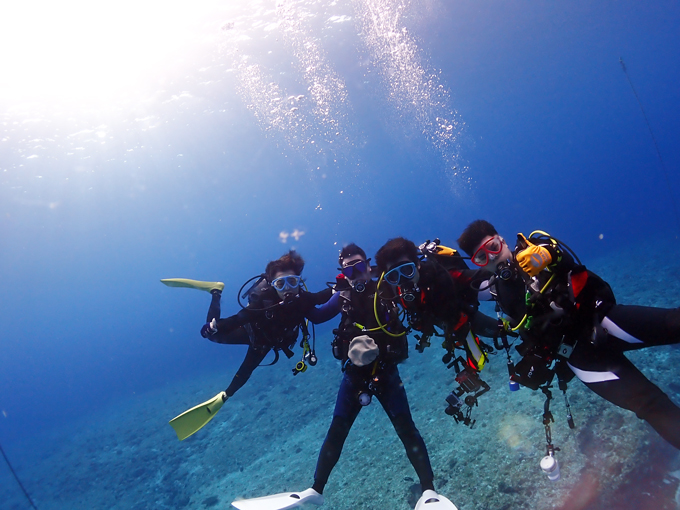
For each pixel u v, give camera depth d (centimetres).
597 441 484
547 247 235
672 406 219
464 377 291
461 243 263
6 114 2069
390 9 2227
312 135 3488
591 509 415
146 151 2905
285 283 327
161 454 1146
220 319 338
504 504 453
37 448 1967
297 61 2317
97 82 2048
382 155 4859
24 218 3459
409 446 289
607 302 228
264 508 268
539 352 250
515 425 579
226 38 1973
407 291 274
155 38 1881
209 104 2536
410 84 3094
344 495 585
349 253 310
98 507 957
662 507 396
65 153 2547
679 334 211
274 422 1061
